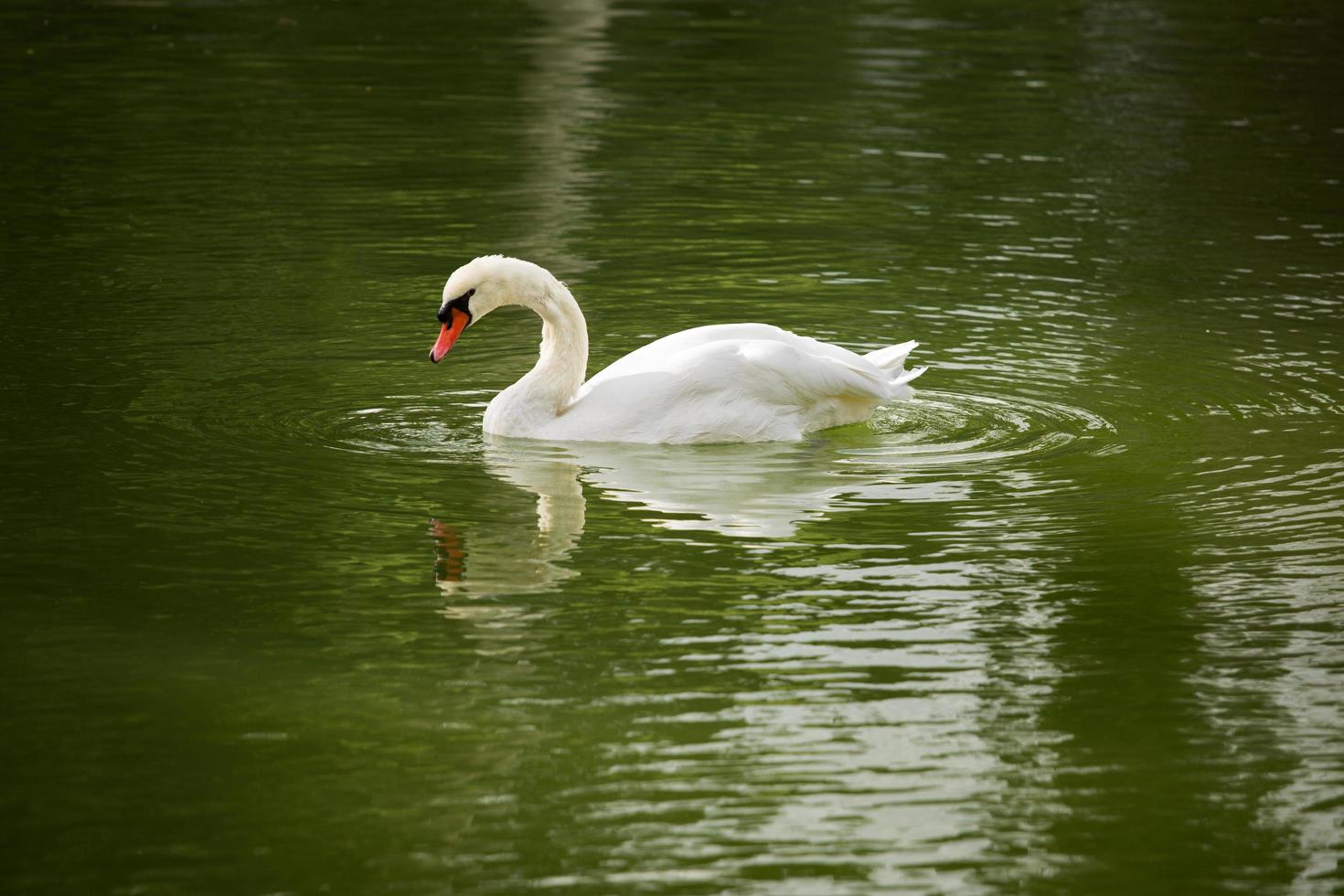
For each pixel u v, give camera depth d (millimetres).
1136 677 10094
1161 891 7988
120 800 8602
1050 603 11133
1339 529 12414
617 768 8977
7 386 15422
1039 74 32625
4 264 19531
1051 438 14648
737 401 14438
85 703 9578
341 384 15922
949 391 16062
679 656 10297
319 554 11734
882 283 19875
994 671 10141
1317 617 10914
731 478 13531
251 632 10516
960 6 39969
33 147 25172
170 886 7891
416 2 38812
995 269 20625
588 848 8234
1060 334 18000
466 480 13359
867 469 13805
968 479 13586
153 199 22688
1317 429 14883
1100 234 22328
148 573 11344
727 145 26688
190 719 9422
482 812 8547
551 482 13352
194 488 12977
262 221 21828
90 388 15453
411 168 24766
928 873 8094
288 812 8523
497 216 22391
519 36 35156
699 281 19844
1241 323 18453
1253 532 12375
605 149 26266
